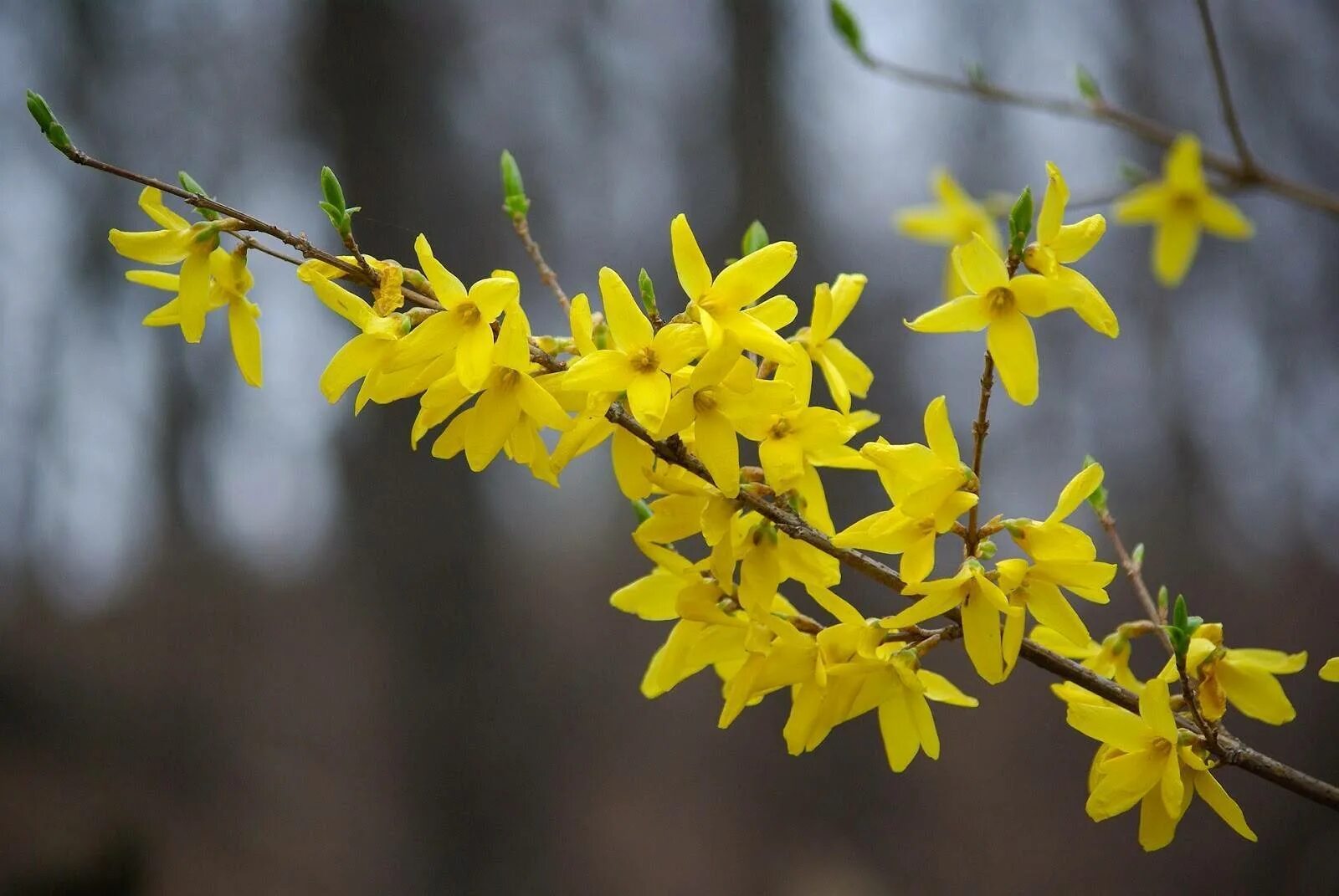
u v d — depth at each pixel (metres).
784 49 8.95
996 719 9.51
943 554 6.70
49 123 1.49
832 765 8.84
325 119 8.62
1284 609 8.91
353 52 8.53
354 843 8.15
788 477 1.54
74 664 9.12
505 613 8.32
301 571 11.33
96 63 9.23
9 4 8.98
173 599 10.20
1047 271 1.52
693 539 4.13
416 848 7.79
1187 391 9.37
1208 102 8.45
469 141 8.84
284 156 9.02
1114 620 8.98
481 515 8.26
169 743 8.72
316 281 1.55
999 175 8.74
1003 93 2.60
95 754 8.36
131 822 7.76
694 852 8.63
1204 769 1.47
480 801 7.83
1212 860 7.71
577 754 8.95
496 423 1.56
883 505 7.39
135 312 9.34
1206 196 2.24
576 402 1.58
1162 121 8.42
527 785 8.04
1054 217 1.51
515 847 7.90
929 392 8.64
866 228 9.11
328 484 9.12
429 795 7.80
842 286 1.86
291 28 8.96
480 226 8.61
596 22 9.40
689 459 1.64
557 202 9.02
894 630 1.62
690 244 1.52
